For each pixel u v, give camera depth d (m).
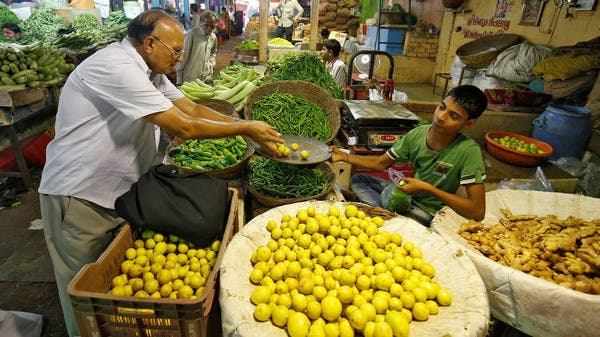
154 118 1.68
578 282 1.58
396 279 1.54
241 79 4.34
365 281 1.49
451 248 1.70
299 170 2.46
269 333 1.26
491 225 2.13
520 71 5.72
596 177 3.37
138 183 1.77
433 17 9.98
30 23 7.73
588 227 1.93
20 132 4.50
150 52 1.74
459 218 2.06
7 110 3.62
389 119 2.96
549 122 3.73
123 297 1.30
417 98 8.43
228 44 14.38
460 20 8.66
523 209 2.29
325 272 1.60
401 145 2.51
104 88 1.65
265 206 2.36
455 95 1.99
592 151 4.10
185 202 1.71
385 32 9.68
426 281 1.50
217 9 17.89
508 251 1.79
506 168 3.30
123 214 1.71
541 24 6.15
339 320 1.37
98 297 1.29
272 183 2.37
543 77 4.91
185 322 1.34
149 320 1.35
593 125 4.16
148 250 1.80
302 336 1.25
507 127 4.04
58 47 5.60
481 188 2.09
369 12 11.83
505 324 2.00
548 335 1.49
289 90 3.42
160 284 1.64
